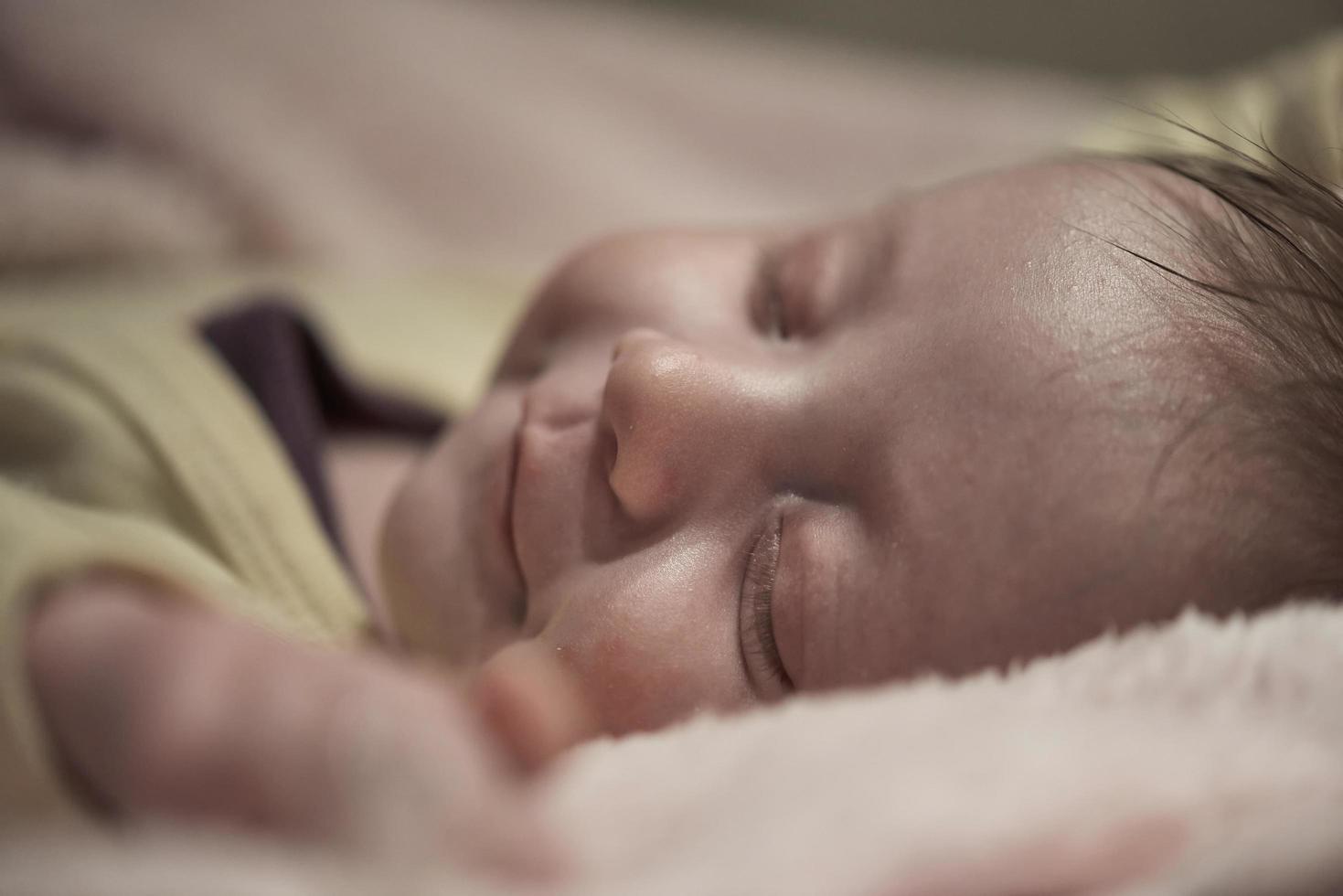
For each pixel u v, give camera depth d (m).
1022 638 0.60
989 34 1.96
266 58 1.41
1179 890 0.39
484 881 0.33
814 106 1.65
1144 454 0.60
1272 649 0.48
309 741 0.34
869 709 0.45
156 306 1.10
